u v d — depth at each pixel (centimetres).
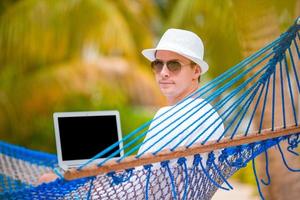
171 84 568
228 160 510
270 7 841
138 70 1852
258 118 829
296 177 827
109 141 595
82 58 1805
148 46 1864
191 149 471
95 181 453
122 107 1855
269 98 820
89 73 1797
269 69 511
